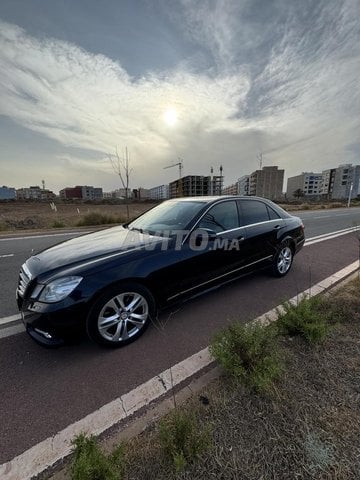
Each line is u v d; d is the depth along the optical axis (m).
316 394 1.83
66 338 2.34
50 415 1.84
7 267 5.36
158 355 2.50
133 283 2.62
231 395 1.86
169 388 2.07
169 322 3.10
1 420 1.81
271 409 1.73
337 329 2.62
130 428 1.69
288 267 4.78
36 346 2.64
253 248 3.93
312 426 1.60
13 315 3.31
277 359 2.04
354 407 1.72
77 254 2.76
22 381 2.17
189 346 2.64
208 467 1.37
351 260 5.77
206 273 3.25
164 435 1.48
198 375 2.20
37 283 2.42
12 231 10.40
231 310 3.41
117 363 2.39
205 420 1.67
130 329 2.70
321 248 7.10
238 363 1.96
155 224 3.66
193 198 4.03
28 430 1.73
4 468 1.49
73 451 1.43
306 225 12.14
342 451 1.45
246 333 2.19
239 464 1.39
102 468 1.26
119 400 1.96
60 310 2.27
